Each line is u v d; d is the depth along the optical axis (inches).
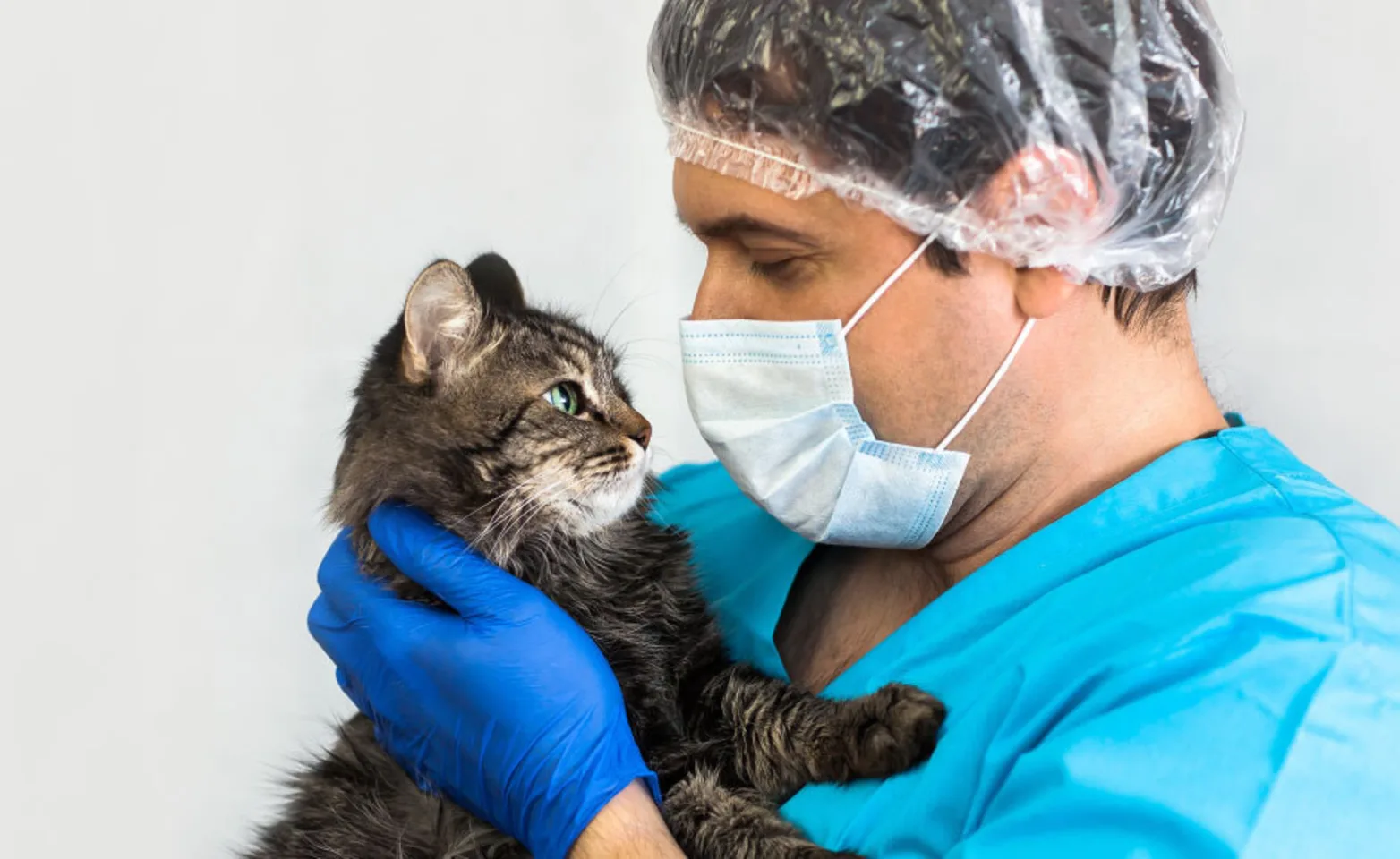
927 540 76.6
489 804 77.3
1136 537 69.9
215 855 134.9
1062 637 65.8
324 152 132.1
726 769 81.6
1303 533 63.9
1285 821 53.1
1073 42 64.2
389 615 81.5
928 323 68.3
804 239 68.4
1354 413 116.6
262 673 135.9
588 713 76.3
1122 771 55.3
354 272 134.8
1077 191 64.7
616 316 146.4
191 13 125.1
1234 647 58.4
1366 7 110.7
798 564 88.6
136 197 125.9
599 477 93.2
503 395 91.7
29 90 121.3
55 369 125.4
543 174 143.0
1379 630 59.5
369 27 132.3
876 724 70.4
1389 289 114.0
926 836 64.9
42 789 129.9
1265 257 117.2
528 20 138.9
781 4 65.4
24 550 126.6
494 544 85.9
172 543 131.3
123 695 131.6
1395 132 111.7
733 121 67.4
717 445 75.9
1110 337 71.8
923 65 63.1
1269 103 115.0
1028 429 71.9
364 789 88.7
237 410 131.9
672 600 93.0
